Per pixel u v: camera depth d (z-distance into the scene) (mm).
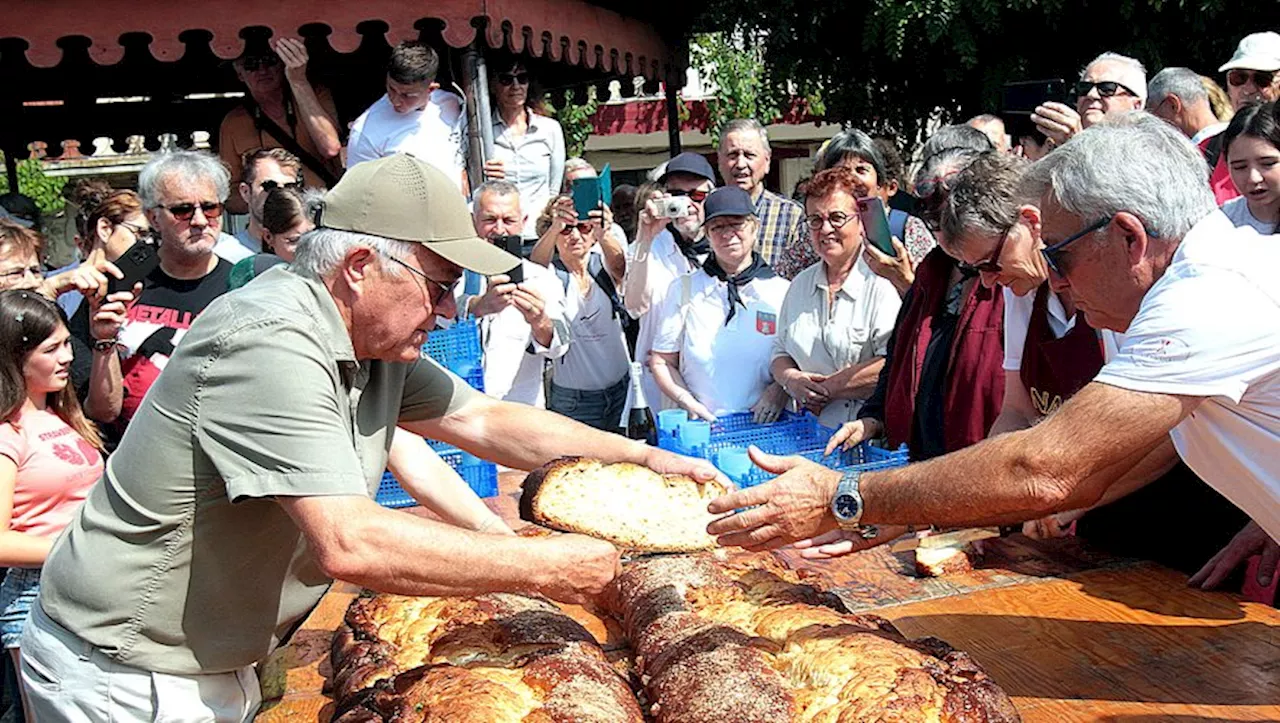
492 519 3008
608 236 5723
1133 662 2572
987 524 2371
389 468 3045
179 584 2303
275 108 7312
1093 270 2277
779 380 4926
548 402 6000
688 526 2775
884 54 10008
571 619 2814
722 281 5145
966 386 3863
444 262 2256
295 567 2424
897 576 3242
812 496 2531
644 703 2525
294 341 2162
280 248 4746
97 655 2350
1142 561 3248
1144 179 2168
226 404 2150
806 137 15352
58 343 3855
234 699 2473
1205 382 2104
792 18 9969
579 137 13781
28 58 5672
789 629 2576
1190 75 5633
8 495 3652
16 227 4910
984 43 9406
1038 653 2660
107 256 5320
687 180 5914
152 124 9359
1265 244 2195
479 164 6039
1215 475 2400
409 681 2396
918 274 4160
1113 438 2150
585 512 2768
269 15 5844
